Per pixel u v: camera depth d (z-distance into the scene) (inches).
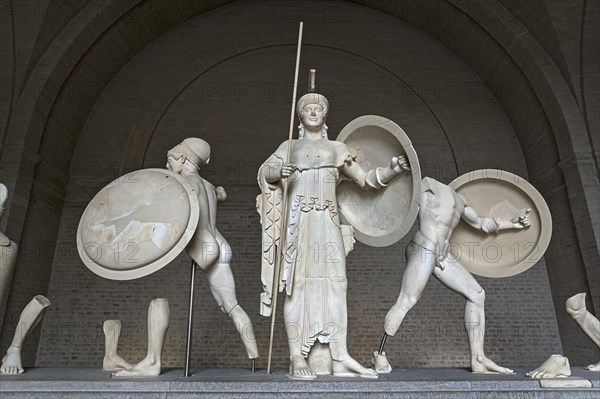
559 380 171.6
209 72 544.4
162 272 456.8
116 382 164.7
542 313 457.4
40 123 430.9
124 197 187.8
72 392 159.0
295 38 553.9
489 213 232.1
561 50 440.1
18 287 407.8
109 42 490.9
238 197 498.6
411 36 561.0
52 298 452.8
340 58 553.0
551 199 472.1
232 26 556.7
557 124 446.6
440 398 159.0
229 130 524.4
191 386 162.2
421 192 199.8
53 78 435.8
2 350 383.2
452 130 528.4
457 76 548.4
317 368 187.6
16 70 421.7
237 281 462.3
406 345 441.7
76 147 511.5
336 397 155.6
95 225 183.9
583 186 414.9
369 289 458.9
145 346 436.8
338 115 534.3
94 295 452.8
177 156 213.9
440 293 455.5
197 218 183.8
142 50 543.8
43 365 429.4
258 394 156.7
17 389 163.8
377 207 208.5
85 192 498.9
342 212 214.2
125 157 510.3
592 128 428.1
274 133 525.3
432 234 210.7
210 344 435.8
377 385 165.6
